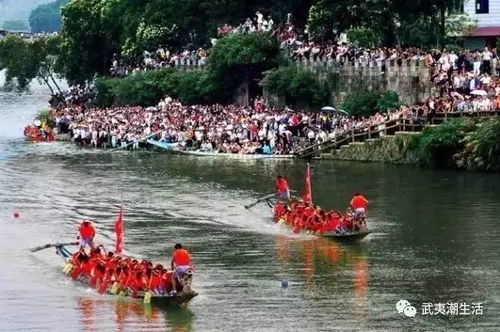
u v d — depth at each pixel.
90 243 90.12
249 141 148.62
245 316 75.25
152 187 123.06
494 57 139.00
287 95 158.62
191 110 165.88
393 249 91.62
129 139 160.50
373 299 78.44
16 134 189.12
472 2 160.38
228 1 187.50
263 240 96.06
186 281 77.38
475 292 79.62
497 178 120.56
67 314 76.19
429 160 129.12
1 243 96.00
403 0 155.88
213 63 170.38
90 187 123.94
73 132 174.38
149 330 72.75
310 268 86.44
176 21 193.38
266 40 165.75
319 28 162.12
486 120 127.19
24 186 125.38
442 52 144.88
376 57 146.25
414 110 132.75
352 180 122.44
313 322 73.94
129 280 79.56
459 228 97.81
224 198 115.31
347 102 147.75
